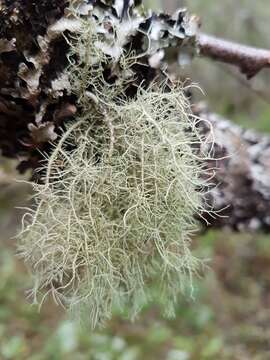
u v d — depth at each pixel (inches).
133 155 4.0
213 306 14.4
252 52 4.8
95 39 3.8
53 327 13.2
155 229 4.0
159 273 4.4
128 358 12.0
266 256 17.1
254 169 5.4
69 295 4.3
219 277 16.0
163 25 4.2
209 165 4.9
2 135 4.3
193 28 4.3
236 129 5.5
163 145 4.0
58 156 4.0
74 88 3.9
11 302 14.0
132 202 4.0
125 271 4.1
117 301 4.2
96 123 4.0
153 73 4.1
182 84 4.2
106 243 4.0
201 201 4.4
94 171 3.9
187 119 4.1
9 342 12.4
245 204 5.3
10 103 4.0
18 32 3.7
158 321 13.6
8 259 15.3
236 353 12.6
